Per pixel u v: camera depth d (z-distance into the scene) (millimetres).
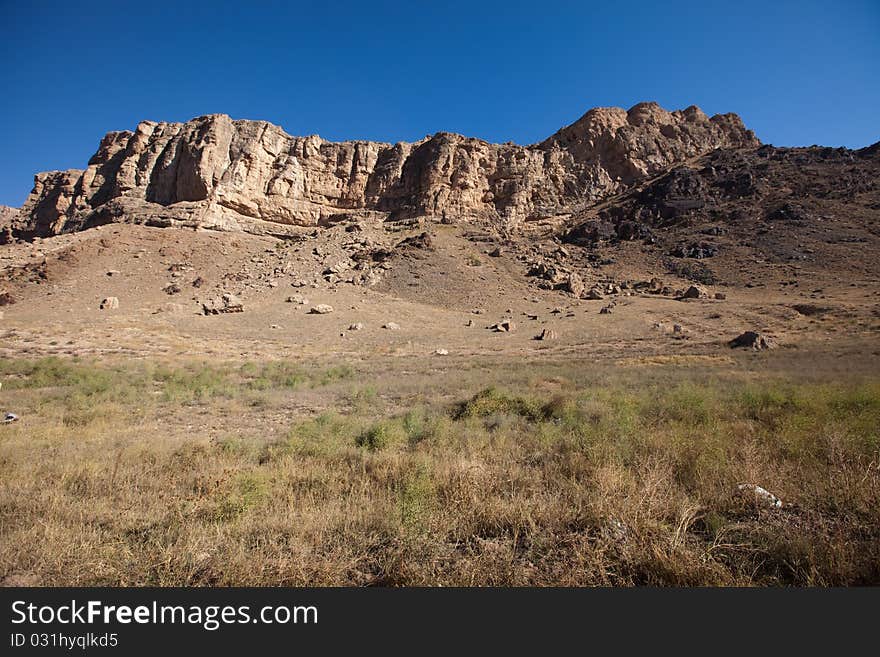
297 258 72125
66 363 21000
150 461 6375
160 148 105938
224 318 43625
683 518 3602
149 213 89688
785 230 69312
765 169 89750
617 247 78938
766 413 8812
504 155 115250
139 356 25734
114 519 4184
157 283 62062
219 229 89875
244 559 3244
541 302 57562
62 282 59500
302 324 43625
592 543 3533
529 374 19453
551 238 88938
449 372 21953
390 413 11680
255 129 108812
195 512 4230
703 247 70562
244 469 5777
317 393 15141
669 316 44938
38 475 5547
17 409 11773
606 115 119562
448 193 106438
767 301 47812
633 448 6188
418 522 3764
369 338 39500
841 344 27375
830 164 87688
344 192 113938
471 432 8172
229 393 14711
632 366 22812
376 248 75375
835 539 3256
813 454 5594
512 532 3857
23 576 3238
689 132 120562
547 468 5523
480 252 78250
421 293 60594
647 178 106125
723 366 21859
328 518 4043
